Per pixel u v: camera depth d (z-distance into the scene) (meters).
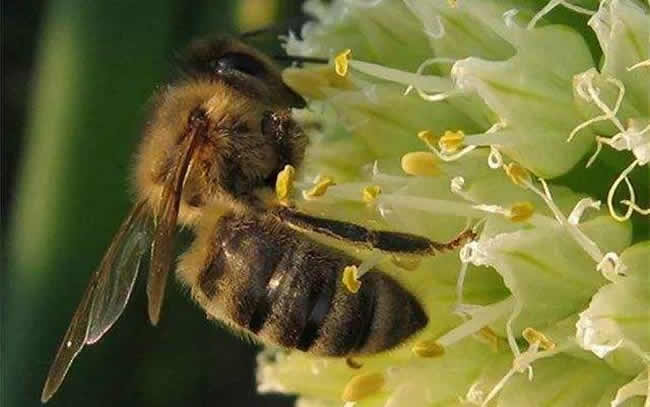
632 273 0.07
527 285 0.07
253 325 0.07
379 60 0.07
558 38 0.07
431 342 0.07
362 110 0.07
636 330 0.06
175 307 0.10
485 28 0.07
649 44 0.07
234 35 0.08
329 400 0.07
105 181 0.08
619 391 0.07
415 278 0.07
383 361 0.07
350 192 0.07
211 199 0.07
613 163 0.07
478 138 0.07
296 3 0.09
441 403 0.07
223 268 0.07
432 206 0.07
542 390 0.07
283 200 0.07
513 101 0.07
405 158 0.07
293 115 0.07
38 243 0.08
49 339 0.08
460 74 0.07
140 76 0.08
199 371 0.10
